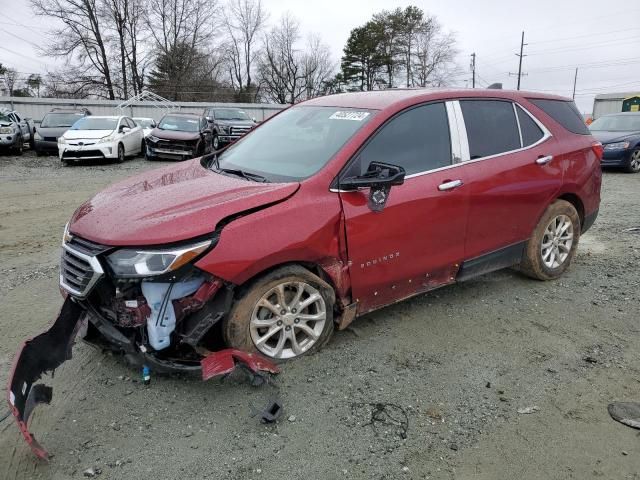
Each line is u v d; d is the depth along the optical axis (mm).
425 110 3975
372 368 3436
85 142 15758
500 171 4277
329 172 3420
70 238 3174
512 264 4707
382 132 3693
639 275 5211
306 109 4402
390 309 4348
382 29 65750
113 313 3045
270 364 3213
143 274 2820
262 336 3301
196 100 57625
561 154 4797
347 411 2998
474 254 4262
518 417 2990
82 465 2576
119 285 2936
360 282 3586
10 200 9539
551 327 4086
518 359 3604
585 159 5051
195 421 2896
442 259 4023
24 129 20172
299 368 3391
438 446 2744
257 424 2873
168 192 3373
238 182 3471
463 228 4086
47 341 2992
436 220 3875
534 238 4738
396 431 2848
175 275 2850
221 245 2938
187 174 3852
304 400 3084
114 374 3340
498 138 4395
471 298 4617
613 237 6691
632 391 3254
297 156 3721
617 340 3891
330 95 4656
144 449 2684
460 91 4277
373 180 3361
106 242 2898
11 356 3598
